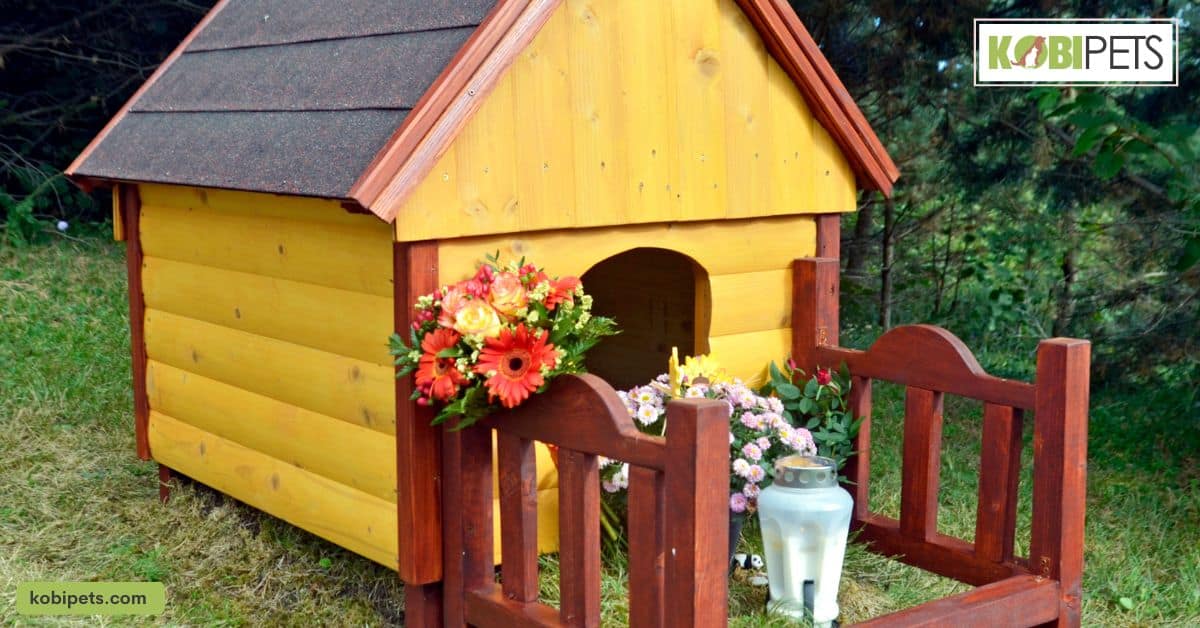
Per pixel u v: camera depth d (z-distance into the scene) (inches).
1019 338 278.2
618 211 123.0
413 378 111.5
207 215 144.0
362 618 127.7
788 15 133.5
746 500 124.6
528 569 108.8
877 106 250.5
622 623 117.0
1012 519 123.3
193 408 152.9
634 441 94.7
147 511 161.0
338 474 125.6
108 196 330.6
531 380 101.0
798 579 118.2
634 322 175.3
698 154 130.0
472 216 111.2
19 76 325.4
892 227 271.6
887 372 135.1
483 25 109.4
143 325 163.5
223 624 128.0
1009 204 252.1
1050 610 115.2
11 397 203.2
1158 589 140.3
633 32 122.7
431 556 115.0
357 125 113.0
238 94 140.3
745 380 140.3
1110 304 228.4
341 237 119.6
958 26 214.4
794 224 143.6
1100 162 144.2
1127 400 219.8
